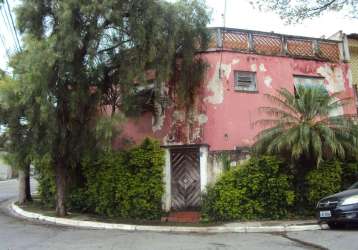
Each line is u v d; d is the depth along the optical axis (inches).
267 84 688.4
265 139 574.2
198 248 386.6
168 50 579.5
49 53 514.0
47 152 573.3
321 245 396.8
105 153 614.9
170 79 646.5
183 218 599.8
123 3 559.8
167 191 638.5
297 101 573.6
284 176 582.6
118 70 596.7
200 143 643.5
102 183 621.9
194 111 655.1
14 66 555.2
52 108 537.0
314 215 591.2
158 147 612.1
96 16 546.9
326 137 542.6
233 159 629.6
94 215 628.1
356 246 377.7
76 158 611.2
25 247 386.9
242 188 581.9
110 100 619.5
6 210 734.5
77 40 534.3
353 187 528.7
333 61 746.2
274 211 583.2
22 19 560.4
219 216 581.6
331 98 586.2
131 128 687.1
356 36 820.6
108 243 413.1
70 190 659.4
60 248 382.0
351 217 465.1
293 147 544.1
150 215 597.3
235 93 666.2
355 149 559.5
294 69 713.6
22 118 568.1
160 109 668.1
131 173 610.5
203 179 630.5
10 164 591.8
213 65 665.6
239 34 691.4
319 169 593.3
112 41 591.2
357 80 828.0
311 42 742.5
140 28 558.9
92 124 580.4
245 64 681.6
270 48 707.4
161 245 403.2
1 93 532.7
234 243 417.7
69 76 564.1
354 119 583.8
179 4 593.0
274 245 404.2
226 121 652.1
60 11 537.6
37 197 846.5
